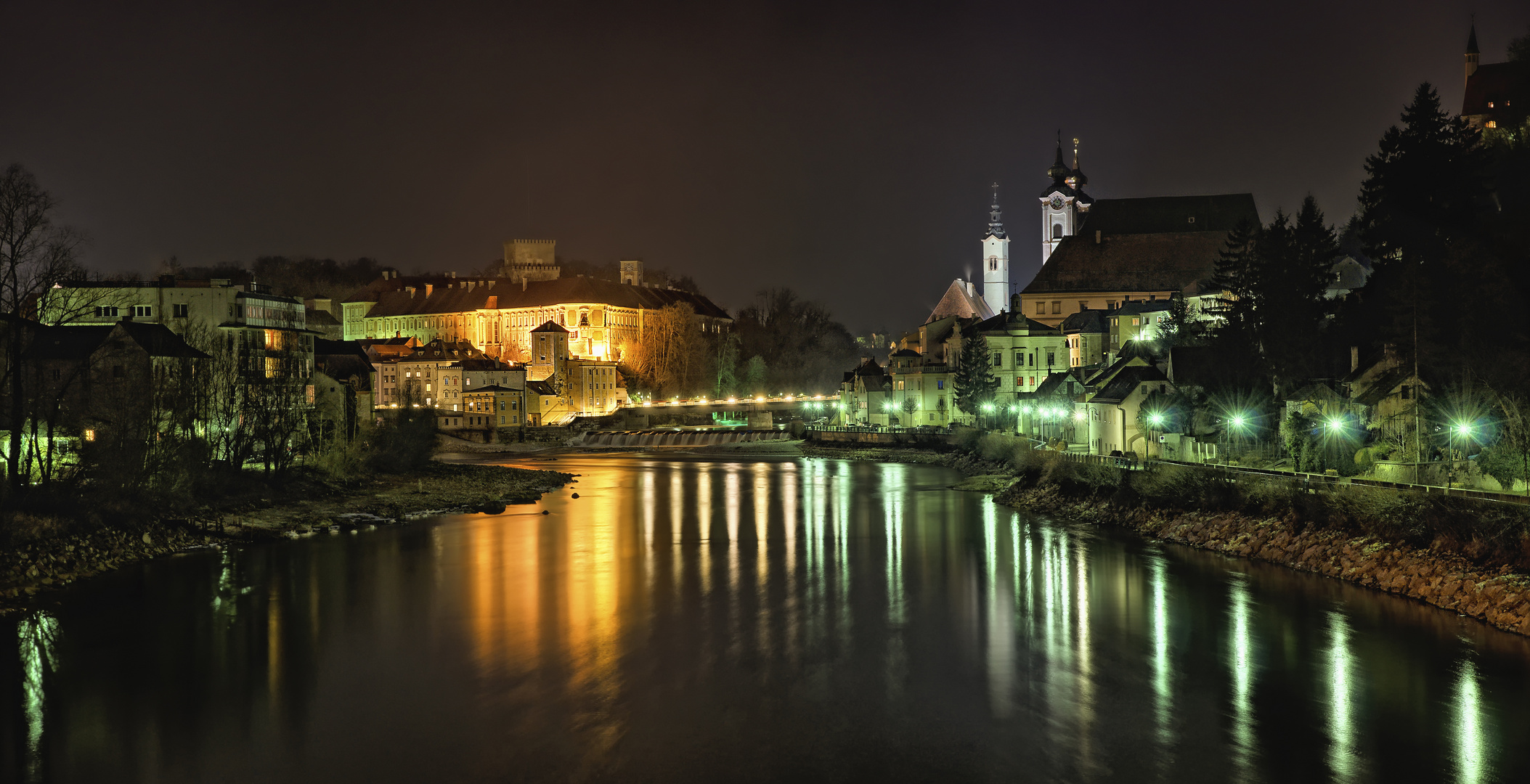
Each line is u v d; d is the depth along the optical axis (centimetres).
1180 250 17588
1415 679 3728
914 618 4797
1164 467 7044
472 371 19050
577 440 17788
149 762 3222
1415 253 7938
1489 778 3014
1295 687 3722
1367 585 4931
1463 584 4462
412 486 10088
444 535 7344
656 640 4466
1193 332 11806
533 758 3231
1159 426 8612
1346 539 5281
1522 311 6862
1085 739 3341
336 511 8269
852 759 3206
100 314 9700
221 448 8788
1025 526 7381
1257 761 3152
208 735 3431
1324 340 8994
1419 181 8550
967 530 7319
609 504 9269
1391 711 3478
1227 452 7950
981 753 3241
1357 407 7238
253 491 8406
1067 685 3841
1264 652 4097
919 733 3397
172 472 7281
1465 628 4238
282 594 5350
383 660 4203
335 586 5550
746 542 7019
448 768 3166
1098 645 4300
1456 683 3681
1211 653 4128
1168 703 3628
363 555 6506
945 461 12925
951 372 15625
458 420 17412
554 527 7756
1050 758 3200
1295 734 3338
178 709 3659
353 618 4844
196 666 4131
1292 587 5062
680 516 8375
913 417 15788
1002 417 14050
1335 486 5562
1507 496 4541
